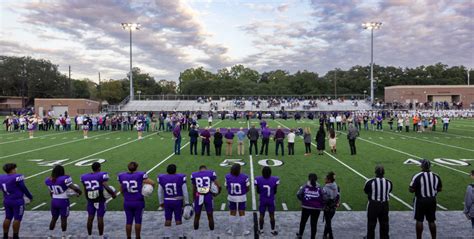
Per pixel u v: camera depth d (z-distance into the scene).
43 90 85.88
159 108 55.31
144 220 8.30
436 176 6.75
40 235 7.36
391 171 13.59
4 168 7.11
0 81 79.88
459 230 7.55
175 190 7.08
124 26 51.53
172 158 16.75
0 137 26.20
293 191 10.73
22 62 82.62
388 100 67.31
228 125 36.41
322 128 17.66
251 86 92.19
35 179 12.48
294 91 93.31
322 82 97.81
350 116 35.31
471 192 7.04
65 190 7.23
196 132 17.83
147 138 25.41
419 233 6.83
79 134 28.38
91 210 7.21
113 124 32.00
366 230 7.64
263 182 7.29
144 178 7.02
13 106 79.81
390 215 8.58
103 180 7.19
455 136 25.88
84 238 7.17
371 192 6.60
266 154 17.75
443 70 108.06
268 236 7.27
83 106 60.97
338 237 7.26
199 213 7.46
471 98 63.56
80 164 15.25
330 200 6.86
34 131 31.05
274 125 36.03
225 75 116.75
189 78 110.56
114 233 7.53
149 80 104.81
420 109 52.56
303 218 6.97
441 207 9.16
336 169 14.03
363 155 17.45
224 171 13.75
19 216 7.10
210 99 58.97
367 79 103.25
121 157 17.06
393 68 110.81
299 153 18.27
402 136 26.05
